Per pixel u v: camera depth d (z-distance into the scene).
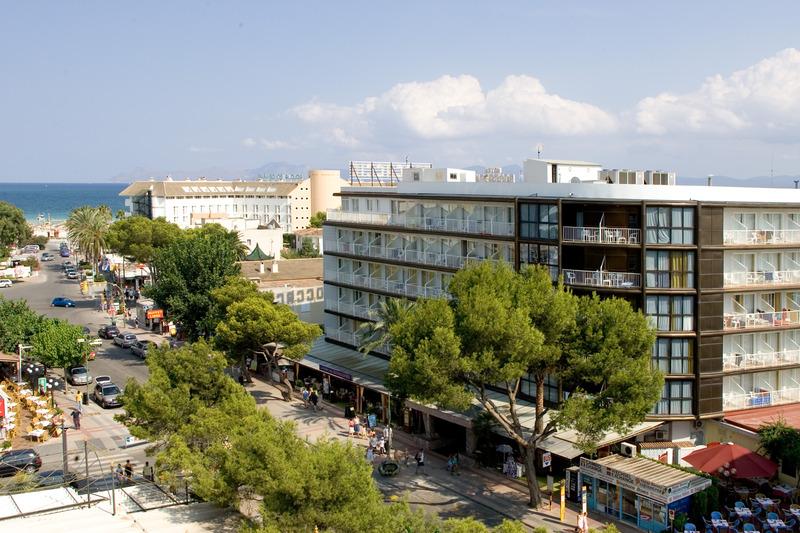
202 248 87.56
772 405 54.62
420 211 71.19
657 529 41.41
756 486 46.34
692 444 51.25
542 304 44.03
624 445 46.53
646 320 45.91
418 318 45.59
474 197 61.94
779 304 55.81
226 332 67.88
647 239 51.66
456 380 43.84
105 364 83.38
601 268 53.97
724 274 53.16
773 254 55.62
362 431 58.53
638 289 51.66
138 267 135.75
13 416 59.53
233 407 41.91
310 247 160.25
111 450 54.81
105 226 144.88
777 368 54.12
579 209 55.34
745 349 54.56
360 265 78.31
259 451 32.97
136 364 83.44
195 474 35.59
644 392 41.91
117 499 40.16
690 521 41.84
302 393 70.81
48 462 51.19
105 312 117.69
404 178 80.62
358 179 93.50
